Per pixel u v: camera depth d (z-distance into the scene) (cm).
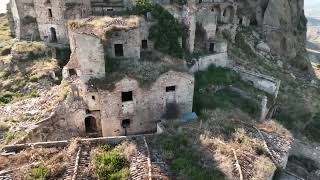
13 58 3753
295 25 6150
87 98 2681
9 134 2670
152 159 2142
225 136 2431
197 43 3872
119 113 2677
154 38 3303
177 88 2753
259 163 2139
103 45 2684
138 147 2255
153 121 2811
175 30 3434
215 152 2212
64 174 1992
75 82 2889
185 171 2059
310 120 3747
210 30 3862
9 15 4469
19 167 2028
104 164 2092
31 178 1944
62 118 2775
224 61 3897
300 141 2981
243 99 3412
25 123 2798
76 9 3822
